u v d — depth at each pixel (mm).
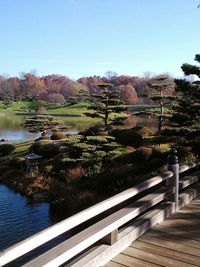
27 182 21141
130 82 113188
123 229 4898
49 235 3398
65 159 20891
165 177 5883
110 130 27203
